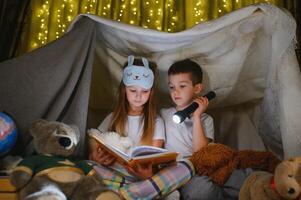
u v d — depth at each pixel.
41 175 1.37
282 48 1.76
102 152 1.69
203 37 1.93
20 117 1.74
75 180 1.40
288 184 1.23
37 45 2.49
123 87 1.93
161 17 2.52
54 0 2.53
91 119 2.23
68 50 1.82
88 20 1.89
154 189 1.49
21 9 2.46
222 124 2.24
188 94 1.93
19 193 1.37
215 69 2.02
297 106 1.73
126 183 1.58
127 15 2.53
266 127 2.12
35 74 1.77
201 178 1.59
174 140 1.92
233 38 1.92
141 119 1.92
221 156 1.61
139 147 1.55
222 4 2.52
